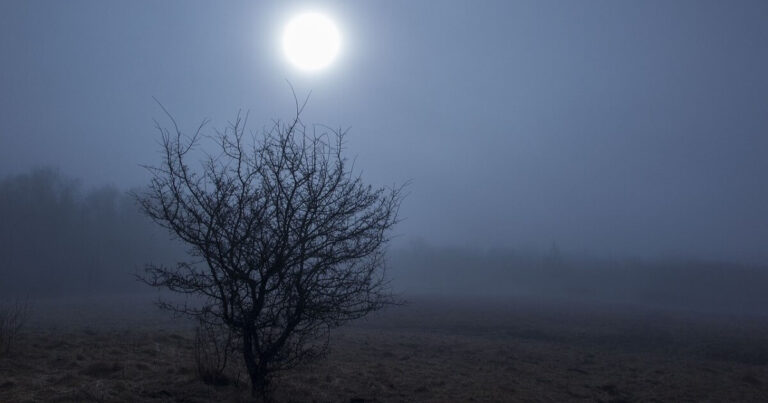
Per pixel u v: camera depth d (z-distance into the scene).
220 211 10.11
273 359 10.79
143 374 12.36
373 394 12.83
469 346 24.58
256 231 10.12
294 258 10.19
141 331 21.97
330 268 10.51
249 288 10.34
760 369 23.69
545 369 19.44
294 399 11.27
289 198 10.20
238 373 12.17
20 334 18.58
